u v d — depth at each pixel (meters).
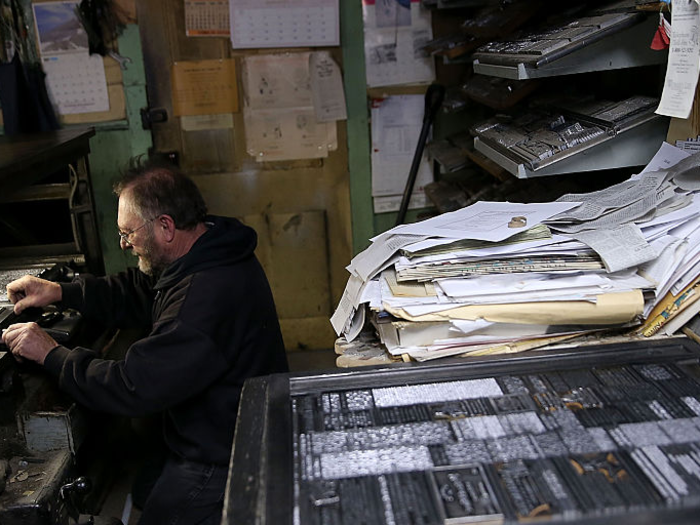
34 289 1.81
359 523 0.75
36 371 1.64
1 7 2.82
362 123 3.09
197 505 1.67
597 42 1.56
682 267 1.20
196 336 1.55
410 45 3.02
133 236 1.71
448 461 0.86
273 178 3.14
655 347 1.13
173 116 3.02
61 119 2.99
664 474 0.81
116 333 2.12
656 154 1.50
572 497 0.78
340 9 2.95
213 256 1.65
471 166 3.08
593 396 0.99
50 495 1.29
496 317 1.15
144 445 2.42
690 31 1.27
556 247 1.22
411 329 1.18
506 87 2.18
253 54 2.97
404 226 1.38
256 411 0.99
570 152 1.61
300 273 3.28
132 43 2.92
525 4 2.13
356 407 1.00
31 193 2.23
